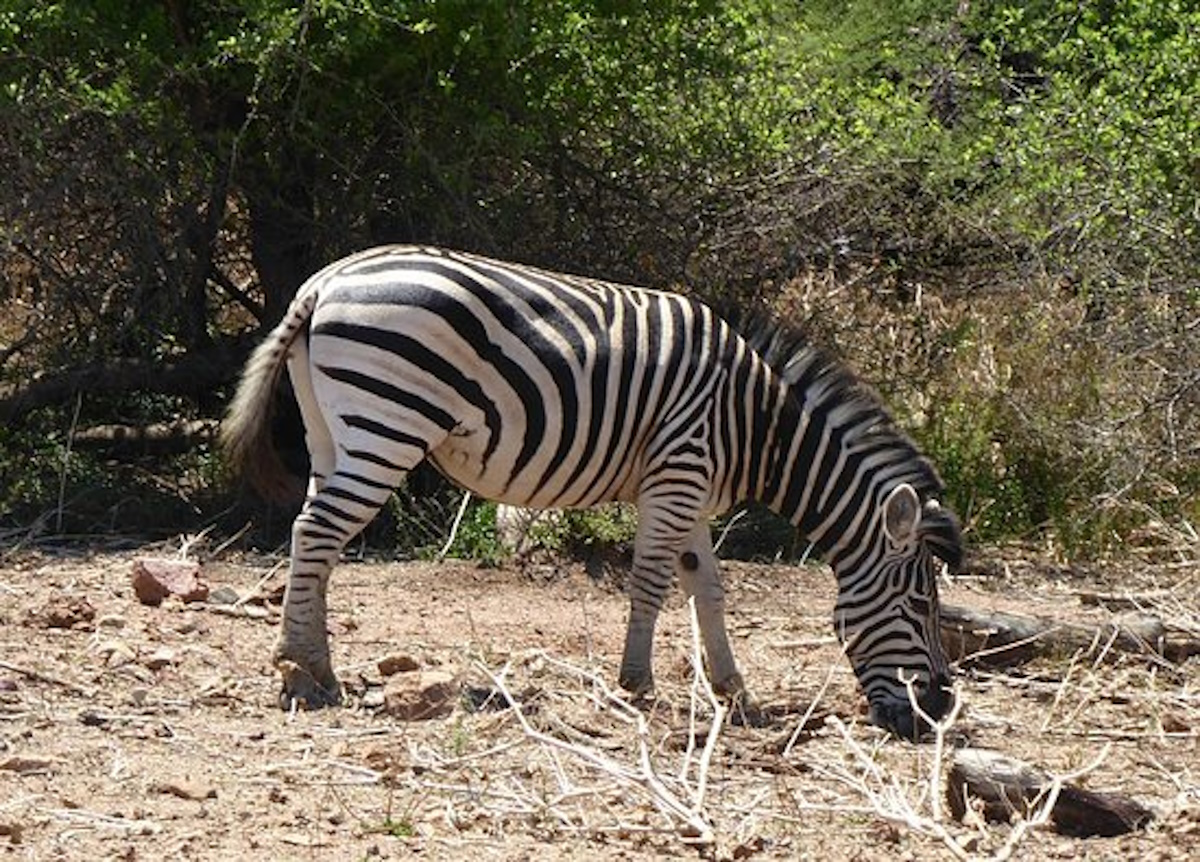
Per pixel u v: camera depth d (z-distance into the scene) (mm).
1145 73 19500
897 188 22188
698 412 12109
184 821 9141
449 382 11570
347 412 11500
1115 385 19375
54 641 12914
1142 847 9469
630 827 9273
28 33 17750
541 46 17922
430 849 8867
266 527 18109
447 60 18281
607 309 12094
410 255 11750
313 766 10289
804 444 12273
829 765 10758
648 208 19453
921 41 24891
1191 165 18906
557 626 14445
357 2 17281
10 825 8703
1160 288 19125
